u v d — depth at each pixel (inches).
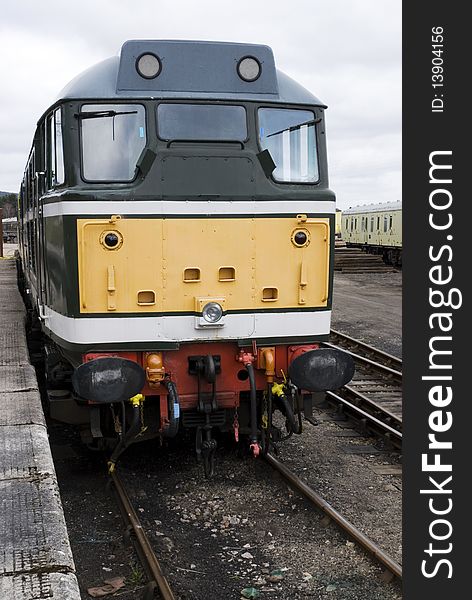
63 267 242.7
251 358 250.1
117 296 240.1
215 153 245.9
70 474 275.7
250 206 248.4
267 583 196.5
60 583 148.4
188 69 249.6
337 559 208.1
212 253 246.1
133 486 262.4
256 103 252.7
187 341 246.5
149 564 195.9
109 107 242.7
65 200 235.6
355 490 259.3
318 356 248.1
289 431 265.6
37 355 415.8
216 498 252.2
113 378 231.5
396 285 1018.7
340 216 2041.1
